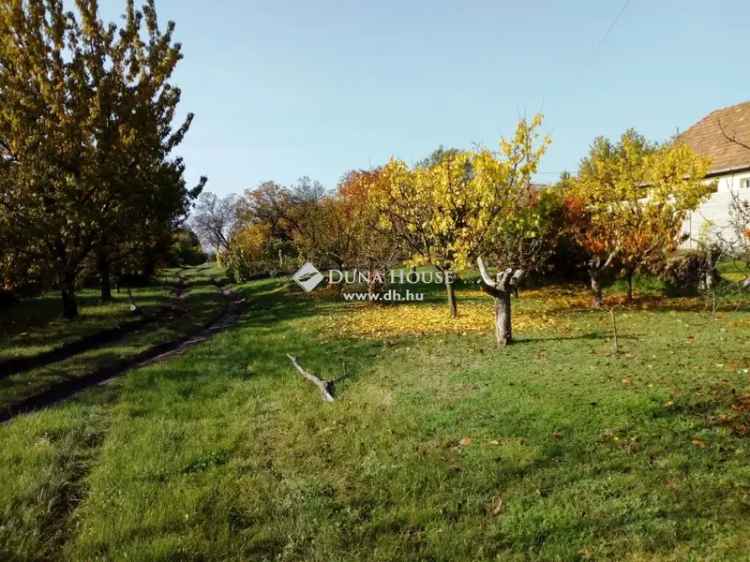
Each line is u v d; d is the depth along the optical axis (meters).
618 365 7.48
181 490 4.80
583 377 6.98
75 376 10.16
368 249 18.64
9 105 14.95
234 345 12.27
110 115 17.48
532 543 3.69
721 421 5.12
